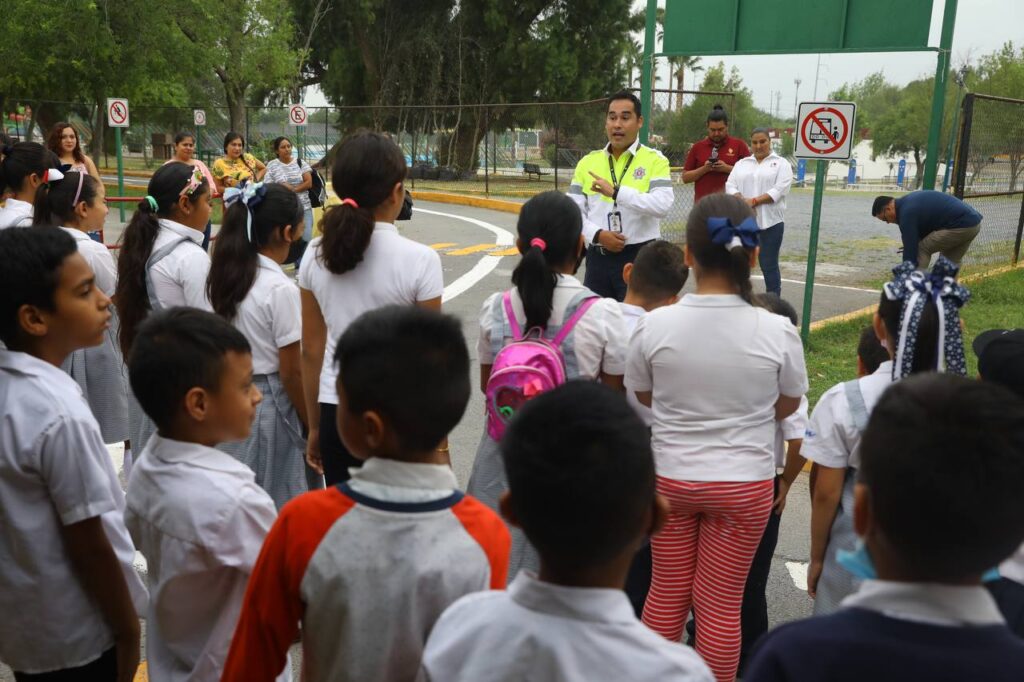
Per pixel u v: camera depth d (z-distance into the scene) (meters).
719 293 2.62
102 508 2.06
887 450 1.21
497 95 31.42
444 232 16.12
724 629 2.73
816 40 8.57
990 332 2.50
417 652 1.70
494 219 18.78
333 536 1.69
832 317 8.79
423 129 31.69
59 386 2.08
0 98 21.94
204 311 2.15
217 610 2.07
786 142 42.59
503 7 30.33
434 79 31.27
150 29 20.48
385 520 1.69
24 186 4.90
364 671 1.69
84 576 2.10
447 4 31.78
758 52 8.85
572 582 1.37
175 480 2.02
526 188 25.92
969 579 1.19
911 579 1.21
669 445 2.66
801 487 4.98
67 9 19.33
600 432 1.36
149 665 2.17
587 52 31.58
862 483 1.28
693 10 9.17
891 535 1.21
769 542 3.11
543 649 1.31
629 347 2.76
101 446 2.12
